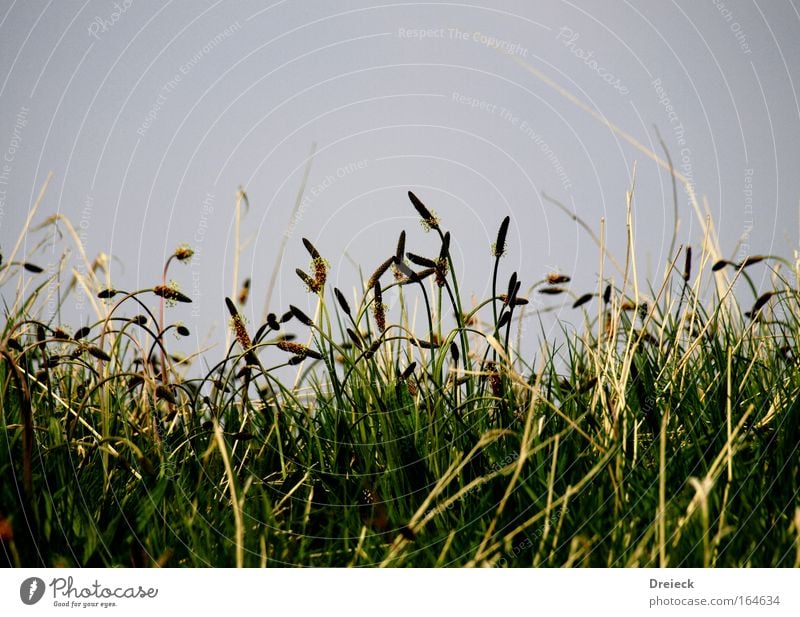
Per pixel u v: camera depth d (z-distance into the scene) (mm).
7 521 898
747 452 961
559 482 938
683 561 895
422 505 908
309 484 964
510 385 982
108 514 926
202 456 964
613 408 976
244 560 906
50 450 944
